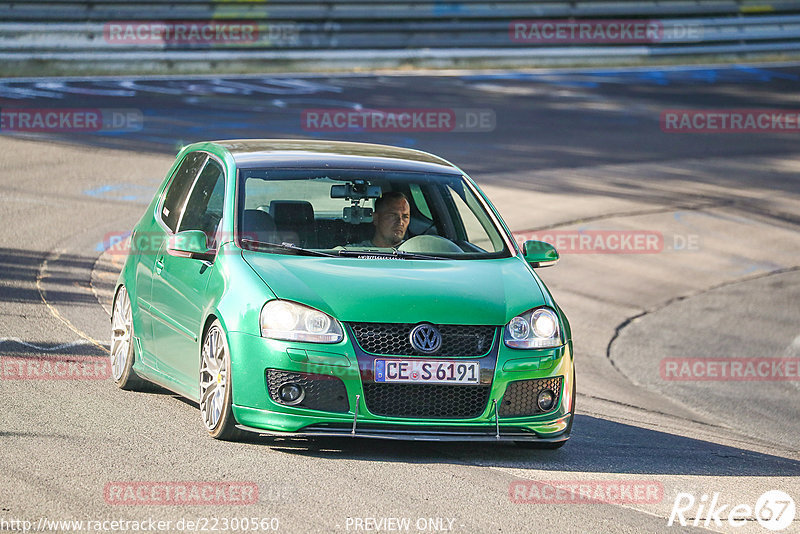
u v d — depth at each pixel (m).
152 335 24.11
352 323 20.09
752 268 57.19
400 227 23.53
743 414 33.81
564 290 50.66
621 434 26.16
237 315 20.39
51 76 96.19
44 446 19.64
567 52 124.25
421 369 20.00
